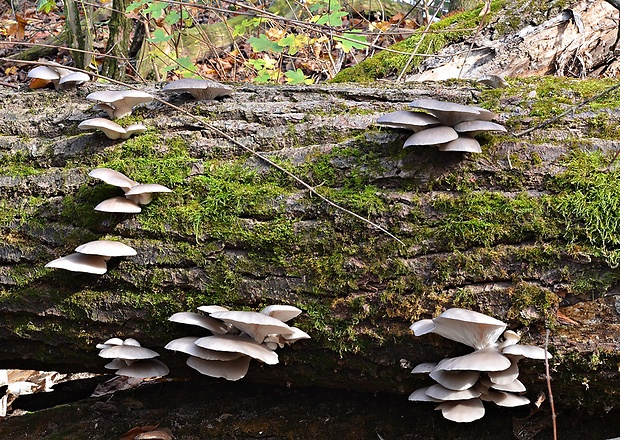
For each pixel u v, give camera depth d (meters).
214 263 1.32
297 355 1.33
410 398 1.29
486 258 1.27
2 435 1.42
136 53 2.69
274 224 1.31
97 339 1.36
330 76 2.65
